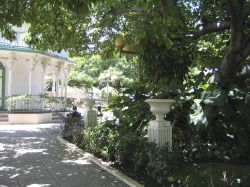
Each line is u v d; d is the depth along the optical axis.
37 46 13.97
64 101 24.23
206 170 7.07
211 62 10.83
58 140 14.09
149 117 8.80
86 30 15.16
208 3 10.23
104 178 7.93
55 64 26.30
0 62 23.44
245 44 8.84
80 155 10.73
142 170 7.55
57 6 10.01
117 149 8.74
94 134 10.58
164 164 6.58
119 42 10.62
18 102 21.77
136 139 8.16
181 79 8.52
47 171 8.60
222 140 8.88
